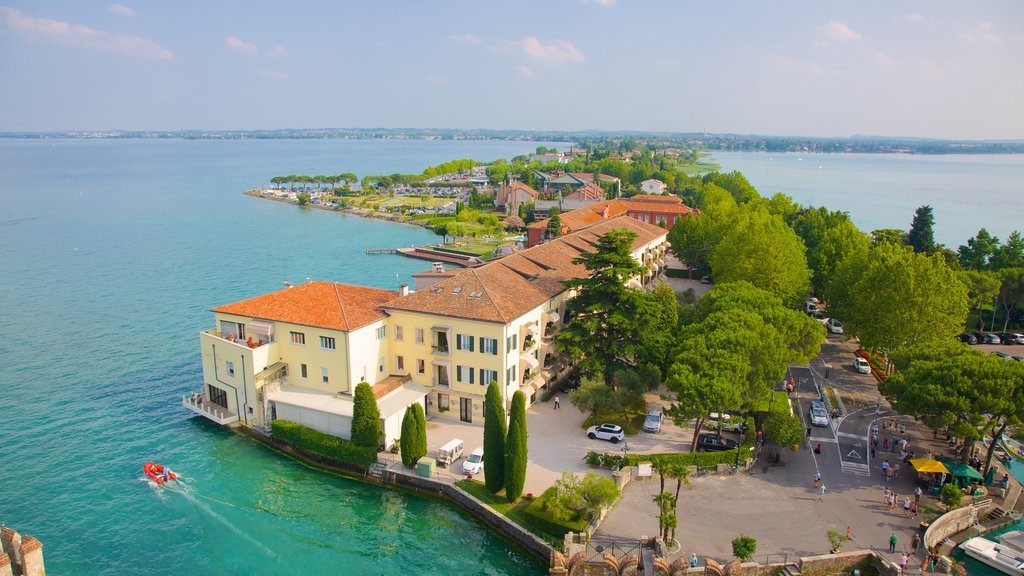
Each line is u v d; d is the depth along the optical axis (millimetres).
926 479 64625
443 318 76562
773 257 106562
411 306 78750
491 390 61656
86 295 144250
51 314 129250
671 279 153875
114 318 127188
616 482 63375
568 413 80500
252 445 76062
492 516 60219
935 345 72500
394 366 81562
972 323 118500
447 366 77750
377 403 73750
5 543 44656
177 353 107750
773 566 51562
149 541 58656
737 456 66750
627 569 50531
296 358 78750
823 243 131500
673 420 75188
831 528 56938
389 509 63625
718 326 74250
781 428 66625
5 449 75062
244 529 60406
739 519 58281
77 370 99875
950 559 52625
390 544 58531
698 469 66188
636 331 80562
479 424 77250
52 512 62875
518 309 77438
